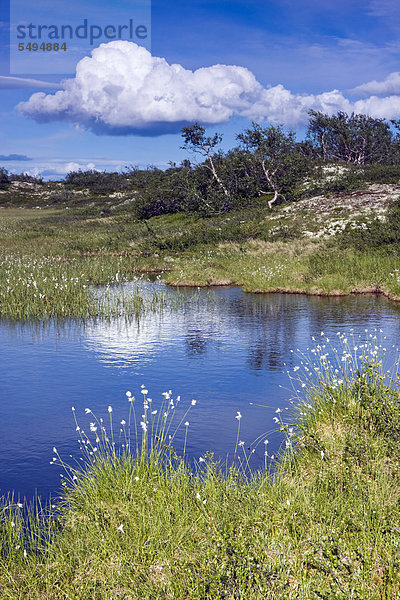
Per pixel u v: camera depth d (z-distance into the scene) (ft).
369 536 16.85
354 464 22.16
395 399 26.14
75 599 15.34
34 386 36.47
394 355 40.45
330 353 42.60
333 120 271.90
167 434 28.22
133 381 37.35
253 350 44.80
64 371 39.86
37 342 48.91
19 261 88.94
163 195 186.39
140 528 17.93
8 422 30.25
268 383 36.11
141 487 20.43
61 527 19.44
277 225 125.80
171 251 117.39
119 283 85.81
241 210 153.07
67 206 278.05
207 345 47.01
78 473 22.47
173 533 17.89
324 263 88.53
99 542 17.63
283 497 19.98
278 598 14.28
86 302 65.57
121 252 118.83
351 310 62.18
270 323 55.67
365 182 154.61
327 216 123.95
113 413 31.58
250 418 30.25
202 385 36.14
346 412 26.71
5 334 52.39
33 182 368.68
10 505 20.47
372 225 108.78
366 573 15.02
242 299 72.23
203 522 18.42
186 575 15.75
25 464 25.05
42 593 15.99
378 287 77.00
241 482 21.71
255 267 93.30
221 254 108.68
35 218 211.61
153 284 86.38
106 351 45.37
